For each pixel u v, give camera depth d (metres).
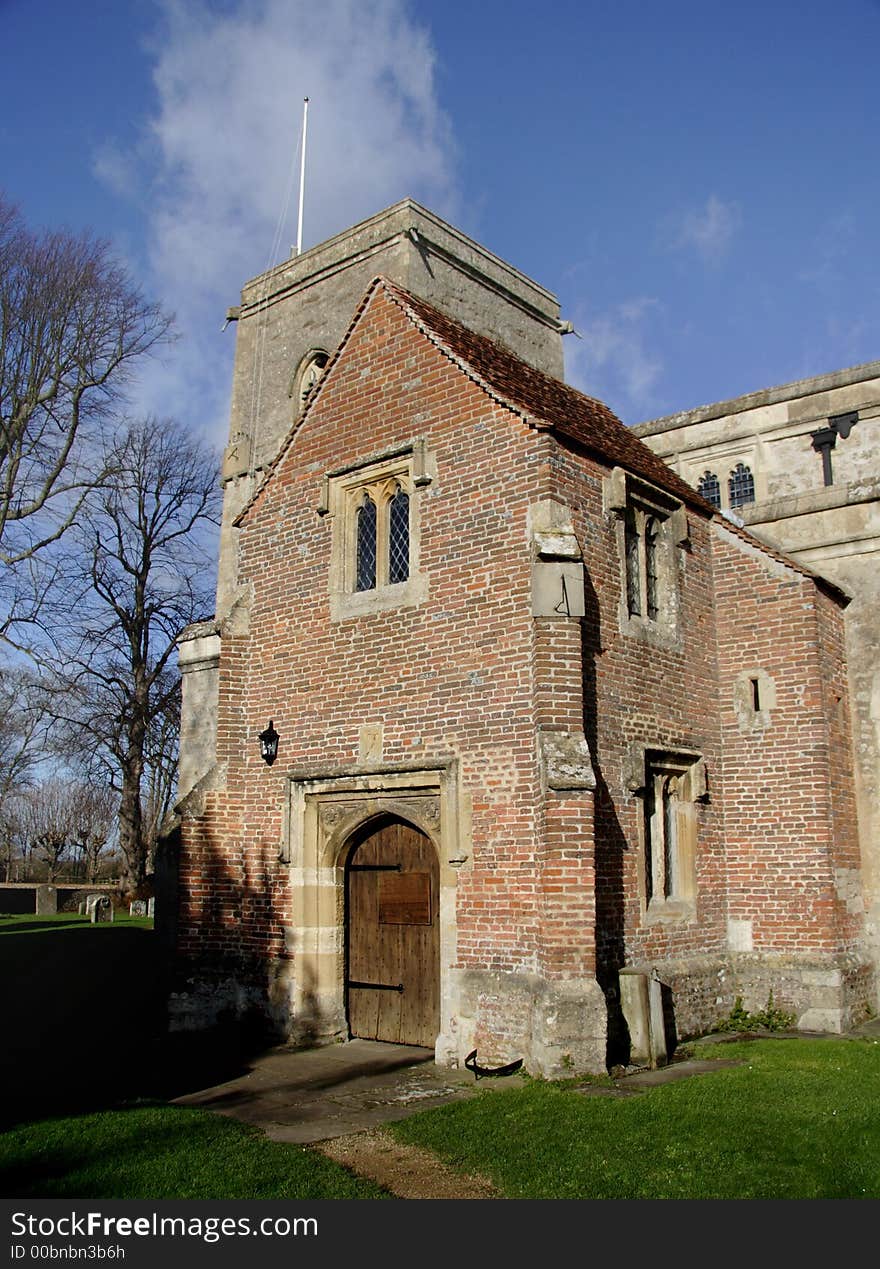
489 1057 10.48
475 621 11.46
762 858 13.37
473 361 12.31
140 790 36.56
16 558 27.45
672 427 22.38
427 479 12.22
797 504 15.24
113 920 31.08
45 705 34.84
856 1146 7.41
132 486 35.41
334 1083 10.23
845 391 20.25
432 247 21.25
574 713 10.62
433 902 11.94
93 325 27.75
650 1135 7.78
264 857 13.40
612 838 11.41
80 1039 12.91
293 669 13.56
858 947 13.41
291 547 13.98
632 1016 10.66
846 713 14.15
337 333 22.66
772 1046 11.27
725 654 14.12
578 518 11.66
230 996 13.25
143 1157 7.38
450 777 11.30
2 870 64.56
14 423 26.47
